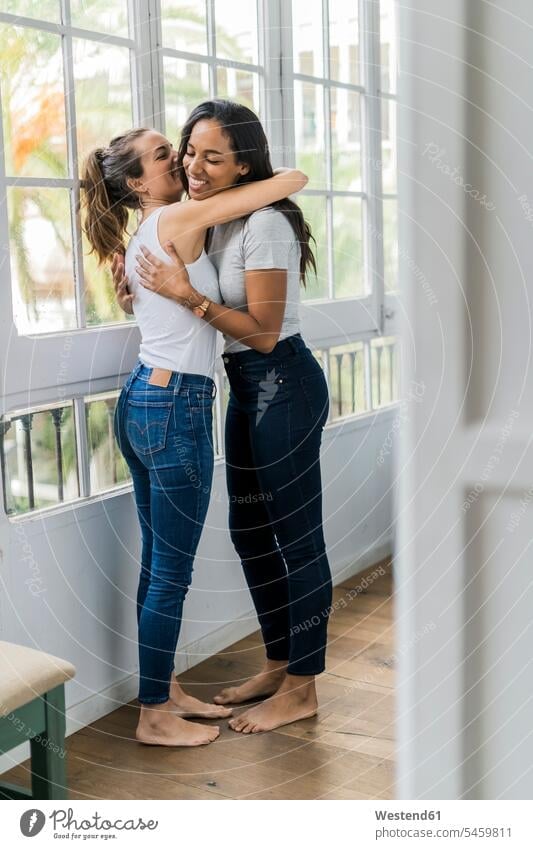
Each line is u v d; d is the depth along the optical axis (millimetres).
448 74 300
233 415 1886
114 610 1947
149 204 1792
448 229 307
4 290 1646
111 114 1873
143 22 1904
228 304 1764
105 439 1930
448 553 321
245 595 2373
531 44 288
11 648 1329
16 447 1720
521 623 316
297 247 1743
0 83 1638
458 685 333
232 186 1688
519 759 330
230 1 2145
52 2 1726
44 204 1753
